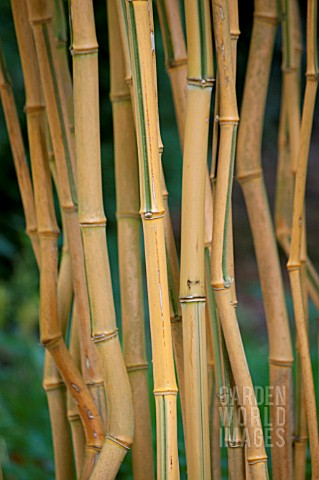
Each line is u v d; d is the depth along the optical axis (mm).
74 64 1418
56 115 1538
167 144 4746
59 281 1646
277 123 6309
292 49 1645
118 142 1594
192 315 1416
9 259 4559
